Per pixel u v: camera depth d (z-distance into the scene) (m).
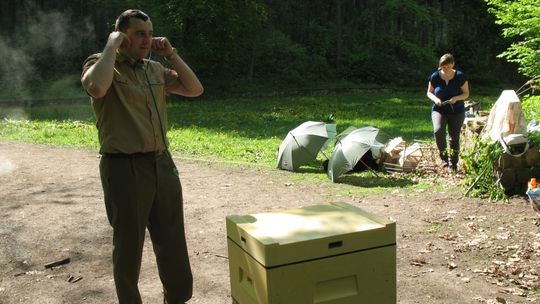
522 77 36.09
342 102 24.52
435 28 38.75
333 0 38.56
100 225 6.10
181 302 3.58
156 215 3.39
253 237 2.53
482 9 37.34
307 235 2.52
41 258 5.10
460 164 8.22
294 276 2.46
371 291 2.61
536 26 8.04
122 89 3.19
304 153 9.08
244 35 28.95
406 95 28.47
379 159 8.93
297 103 23.95
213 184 8.24
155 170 3.28
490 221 5.76
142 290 4.33
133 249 3.27
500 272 4.45
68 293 4.31
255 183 8.29
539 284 4.21
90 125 15.79
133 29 3.22
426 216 6.09
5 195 7.53
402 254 4.97
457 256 4.87
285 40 34.00
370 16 36.88
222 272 4.68
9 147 11.98
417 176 8.28
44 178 8.63
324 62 33.97
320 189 7.80
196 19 26.78
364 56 34.59
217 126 16.08
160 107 3.37
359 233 2.55
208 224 6.16
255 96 28.00
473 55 35.16
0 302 4.15
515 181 6.68
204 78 29.62
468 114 9.66
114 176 3.20
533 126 7.18
